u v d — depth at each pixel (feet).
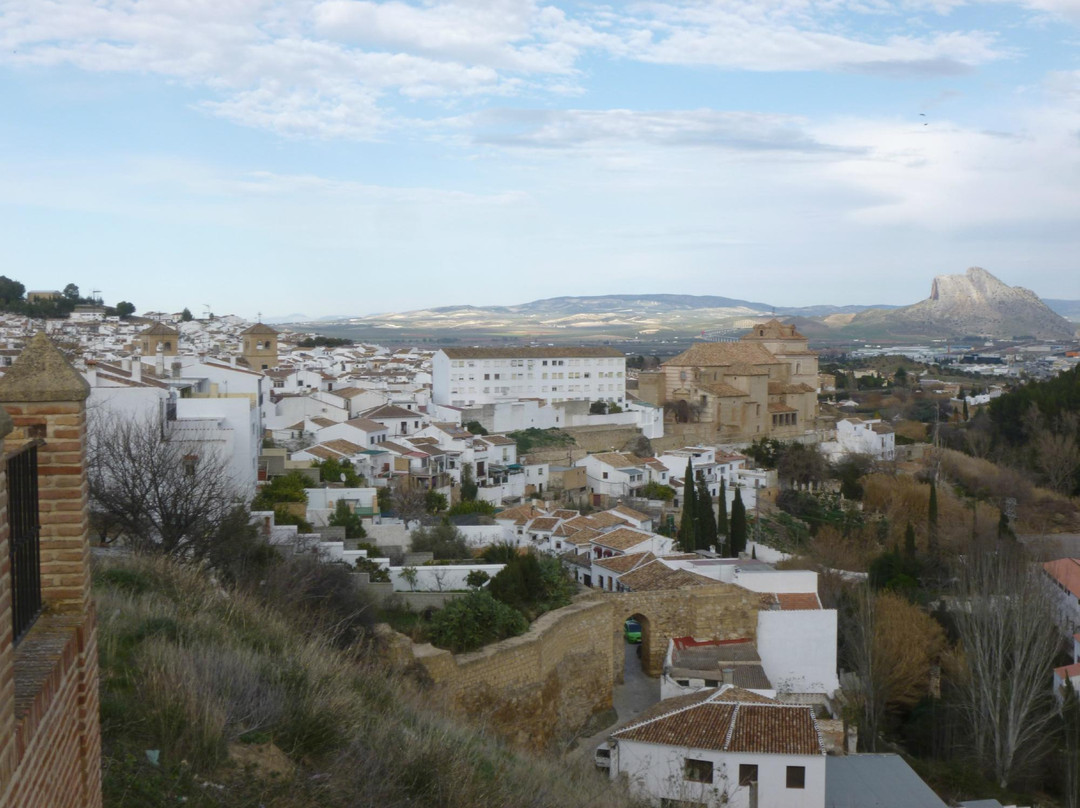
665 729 97.60
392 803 44.78
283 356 544.62
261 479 191.42
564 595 126.52
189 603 72.64
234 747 45.88
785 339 463.01
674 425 389.60
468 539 193.16
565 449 332.19
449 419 331.98
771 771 92.58
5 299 635.66
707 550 223.92
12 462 27.50
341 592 100.68
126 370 182.19
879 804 96.84
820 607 147.43
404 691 76.18
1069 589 200.54
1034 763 130.00
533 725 106.83
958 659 154.10
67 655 28.66
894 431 426.51
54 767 27.07
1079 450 347.77
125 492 107.65
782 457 353.31
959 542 246.88
